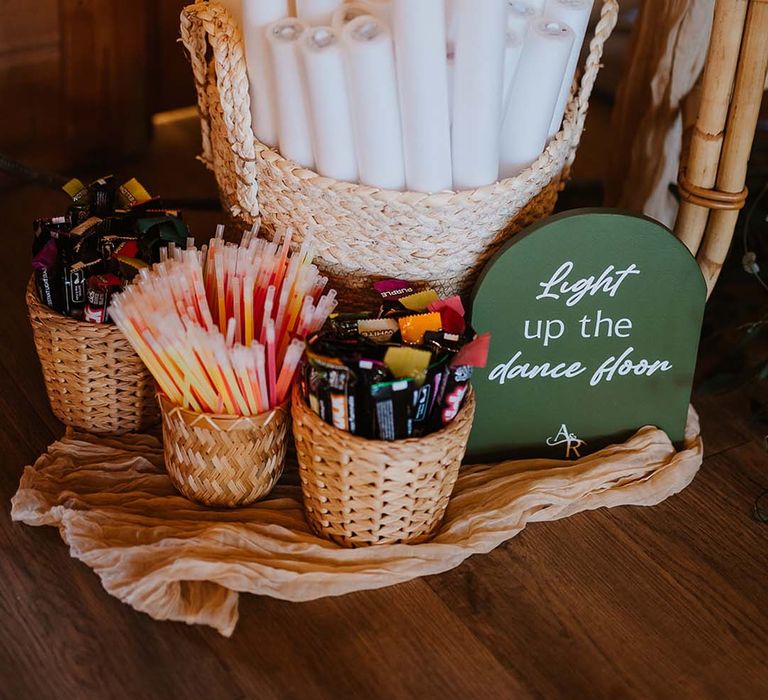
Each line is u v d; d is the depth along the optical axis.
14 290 1.95
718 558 1.51
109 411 1.60
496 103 1.43
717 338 1.93
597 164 2.48
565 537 1.53
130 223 1.57
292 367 1.41
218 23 1.44
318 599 1.41
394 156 1.46
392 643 1.36
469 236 1.52
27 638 1.34
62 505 1.47
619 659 1.36
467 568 1.47
